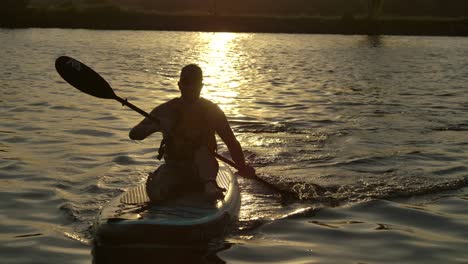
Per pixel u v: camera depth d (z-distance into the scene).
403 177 6.54
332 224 5.07
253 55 25.39
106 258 4.22
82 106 11.05
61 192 5.85
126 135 8.62
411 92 14.22
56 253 4.31
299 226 5.00
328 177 6.53
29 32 39.56
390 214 5.35
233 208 5.04
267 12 70.44
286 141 8.38
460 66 21.83
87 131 8.82
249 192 5.94
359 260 4.26
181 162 5.14
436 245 4.58
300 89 14.49
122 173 6.59
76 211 5.27
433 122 10.00
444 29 47.94
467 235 4.80
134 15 48.16
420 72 19.38
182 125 5.10
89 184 6.14
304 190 6.02
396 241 4.66
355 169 6.87
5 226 4.89
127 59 22.25
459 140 8.52
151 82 15.42
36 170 6.64
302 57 24.78
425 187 6.17
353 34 47.09
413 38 42.12
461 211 5.42
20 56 21.83
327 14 68.75
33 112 10.30
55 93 12.63
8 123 9.26
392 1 71.56
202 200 4.96
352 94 13.73
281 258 4.28
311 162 7.20
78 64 5.55
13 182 6.16
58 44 29.14
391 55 26.80
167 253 4.30
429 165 7.07
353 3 72.19
